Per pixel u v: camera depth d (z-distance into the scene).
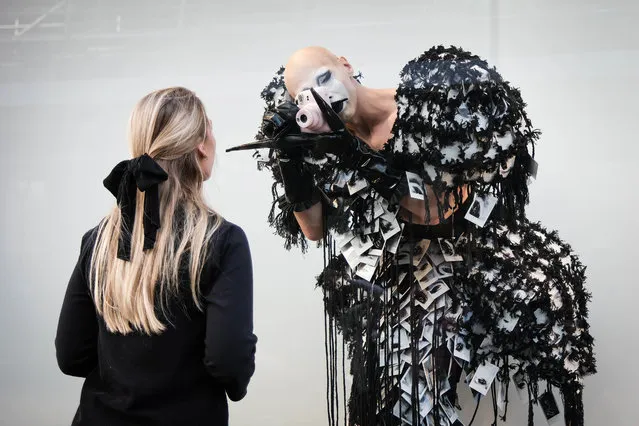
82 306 1.60
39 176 2.49
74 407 2.51
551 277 2.04
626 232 2.21
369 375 2.09
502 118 1.94
